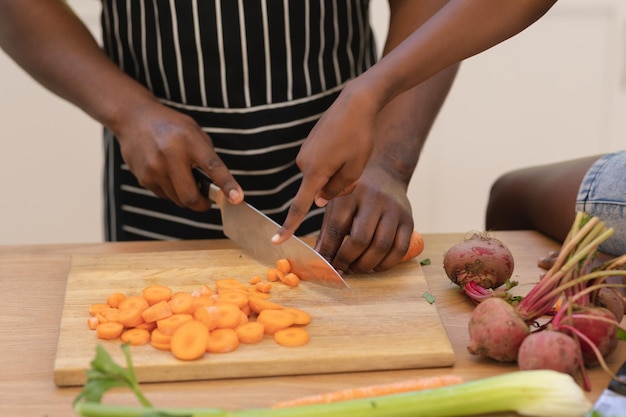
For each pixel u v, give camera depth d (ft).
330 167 3.48
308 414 2.85
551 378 2.94
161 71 5.02
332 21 5.06
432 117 4.71
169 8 4.85
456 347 3.55
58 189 8.77
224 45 4.88
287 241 3.98
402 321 3.62
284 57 4.97
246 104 5.00
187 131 4.34
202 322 3.43
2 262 4.42
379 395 3.08
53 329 3.75
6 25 4.69
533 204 4.88
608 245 4.25
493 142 8.87
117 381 2.82
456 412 2.94
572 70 8.62
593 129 8.81
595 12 8.42
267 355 3.35
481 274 3.86
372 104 3.41
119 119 4.50
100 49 4.85
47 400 3.21
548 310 3.36
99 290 3.92
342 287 3.78
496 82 8.65
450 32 3.41
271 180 5.20
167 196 4.63
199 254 4.33
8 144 8.57
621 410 2.90
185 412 2.79
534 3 3.39
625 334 3.31
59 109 8.48
